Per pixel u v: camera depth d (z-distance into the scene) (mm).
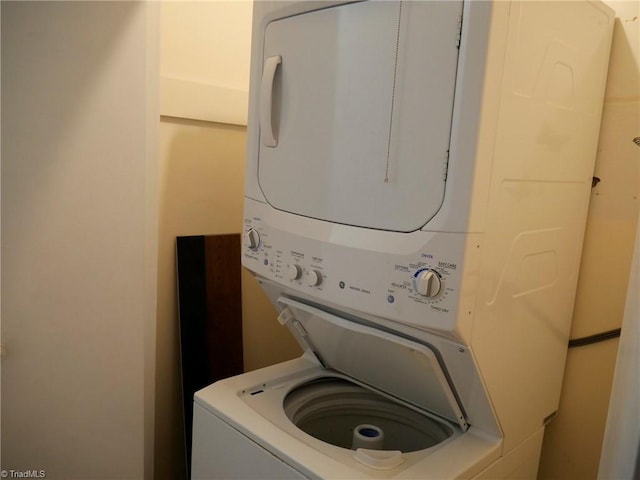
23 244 2066
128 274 1916
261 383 1869
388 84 1324
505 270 1395
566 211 1669
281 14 1614
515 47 1251
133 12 1782
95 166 1917
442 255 1245
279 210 1654
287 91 1607
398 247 1316
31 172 2020
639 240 1099
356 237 1405
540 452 1938
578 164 1686
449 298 1242
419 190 1278
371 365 1762
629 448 990
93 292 1988
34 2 1933
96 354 2018
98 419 2051
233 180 2609
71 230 1989
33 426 2172
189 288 2393
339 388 2006
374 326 1526
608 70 1786
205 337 2443
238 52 2551
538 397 1749
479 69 1173
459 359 1388
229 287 2545
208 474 1715
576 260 1808
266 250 1683
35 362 2127
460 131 1202
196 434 1766
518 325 1524
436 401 1668
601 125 1820
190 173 2426
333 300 1464
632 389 1025
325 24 1478
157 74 1825
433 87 1239
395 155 1320
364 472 1354
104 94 1869
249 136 1769
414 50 1271
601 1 1635
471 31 1175
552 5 1373
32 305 2090
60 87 1934
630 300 1121
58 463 2158
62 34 1904
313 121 1524
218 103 2461
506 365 1507
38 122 1984
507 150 1293
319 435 1975
